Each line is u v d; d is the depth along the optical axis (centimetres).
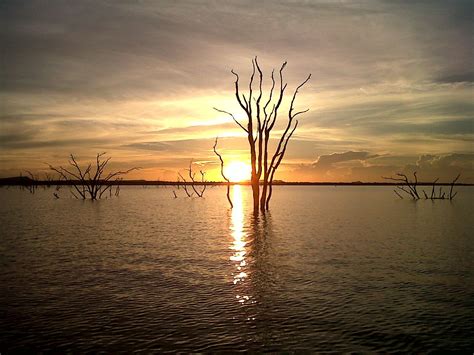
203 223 3053
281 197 8769
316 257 1653
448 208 4844
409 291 1145
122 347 770
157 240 2142
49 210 4316
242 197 8650
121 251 1792
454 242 2064
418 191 13362
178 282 1238
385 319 918
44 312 959
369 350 761
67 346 774
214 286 1195
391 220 3300
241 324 886
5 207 4759
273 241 2105
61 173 6269
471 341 802
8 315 938
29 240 2133
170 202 6128
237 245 1972
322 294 1115
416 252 1770
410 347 776
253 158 3831
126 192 11256
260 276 1318
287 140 3891
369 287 1184
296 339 809
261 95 3778
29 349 762
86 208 4653
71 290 1146
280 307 999
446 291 1145
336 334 835
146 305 1012
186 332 841
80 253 1741
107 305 1012
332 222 3141
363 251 1795
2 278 1288
